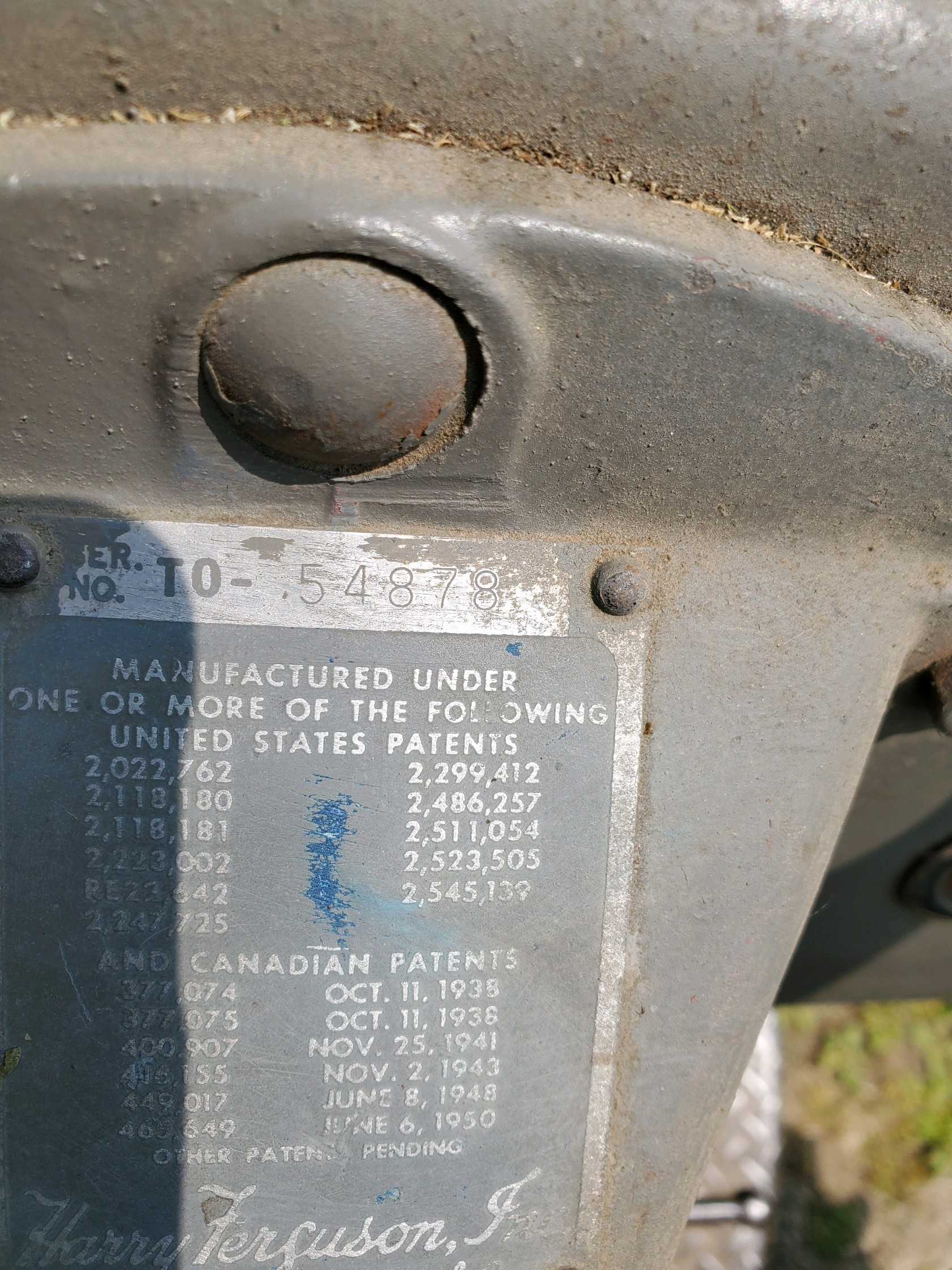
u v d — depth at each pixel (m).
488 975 0.13
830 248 0.12
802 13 0.11
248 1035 0.12
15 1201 0.12
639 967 0.13
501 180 0.11
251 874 0.12
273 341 0.11
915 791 0.17
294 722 0.12
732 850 0.13
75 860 0.12
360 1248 0.13
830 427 0.12
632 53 0.11
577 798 0.13
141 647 0.12
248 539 0.12
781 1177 0.30
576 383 0.12
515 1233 0.13
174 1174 0.12
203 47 0.11
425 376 0.11
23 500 0.12
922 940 0.21
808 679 0.13
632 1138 0.13
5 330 0.11
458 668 0.12
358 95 0.11
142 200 0.10
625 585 0.13
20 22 0.11
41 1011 0.12
